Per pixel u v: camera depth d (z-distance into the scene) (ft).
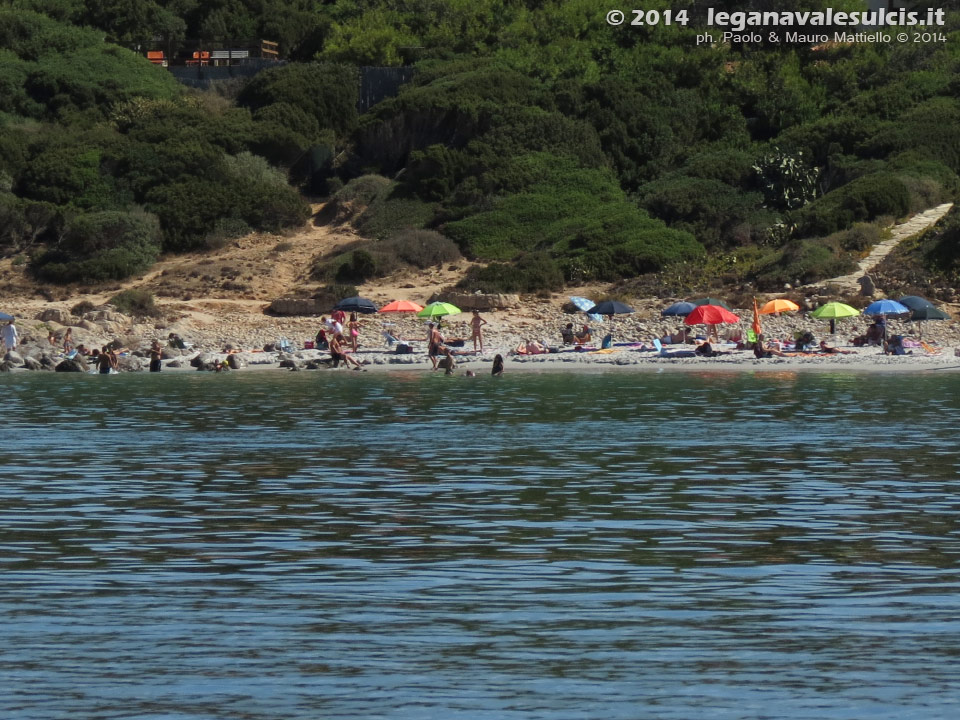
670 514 246.68
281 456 336.49
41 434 387.75
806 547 215.10
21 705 138.41
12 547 218.18
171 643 160.86
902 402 465.47
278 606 178.19
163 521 242.17
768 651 156.66
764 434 376.07
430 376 611.47
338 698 140.67
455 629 166.61
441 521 241.14
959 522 236.43
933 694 140.87
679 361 652.07
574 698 140.46
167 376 627.05
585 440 367.25
